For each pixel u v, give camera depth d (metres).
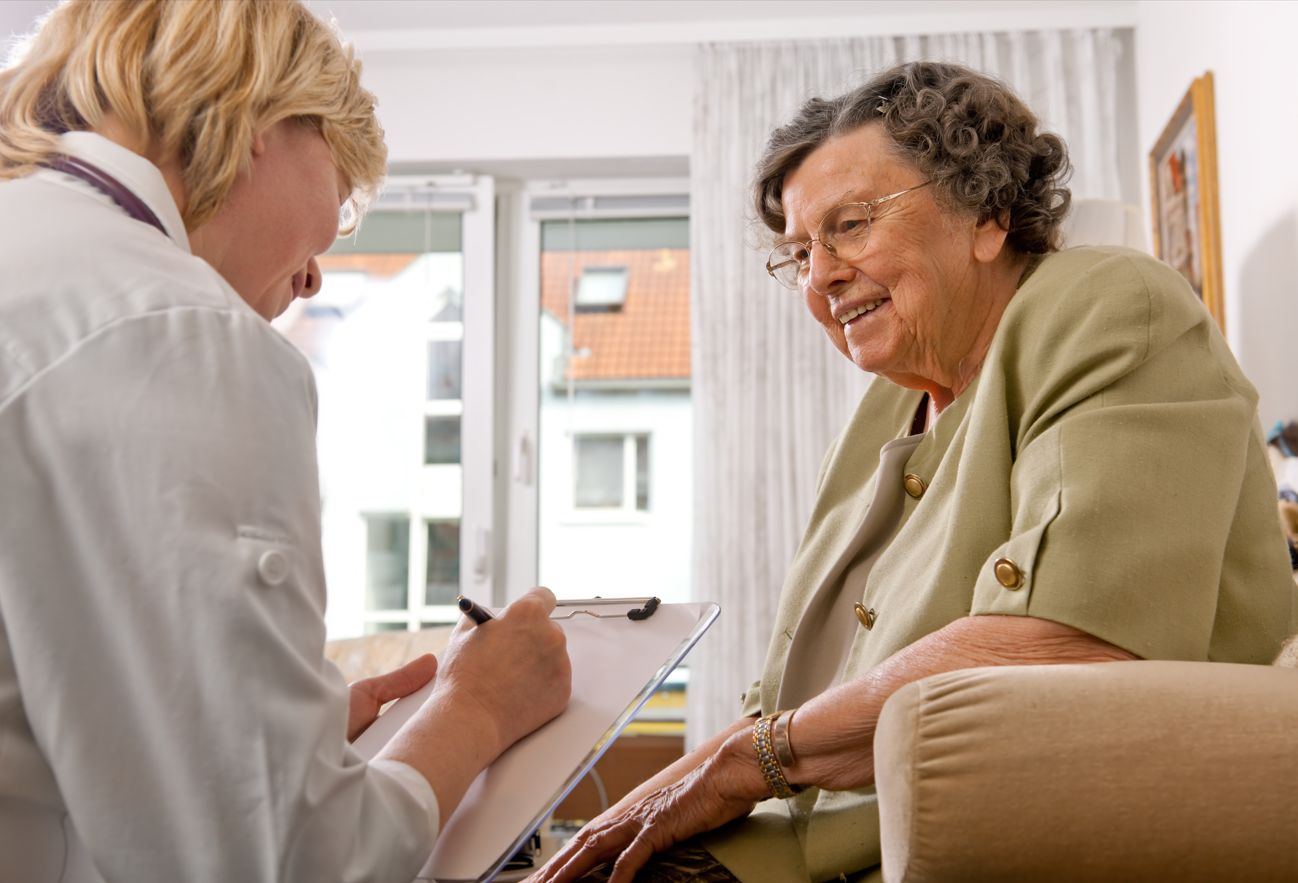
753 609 3.95
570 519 4.36
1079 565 1.00
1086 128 4.02
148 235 0.81
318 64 0.95
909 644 1.15
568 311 4.45
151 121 0.87
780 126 1.45
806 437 4.01
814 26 4.16
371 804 0.80
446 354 4.35
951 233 1.29
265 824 0.72
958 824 0.77
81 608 0.72
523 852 1.84
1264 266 2.62
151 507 0.72
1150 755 0.77
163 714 0.72
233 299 0.80
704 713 3.91
